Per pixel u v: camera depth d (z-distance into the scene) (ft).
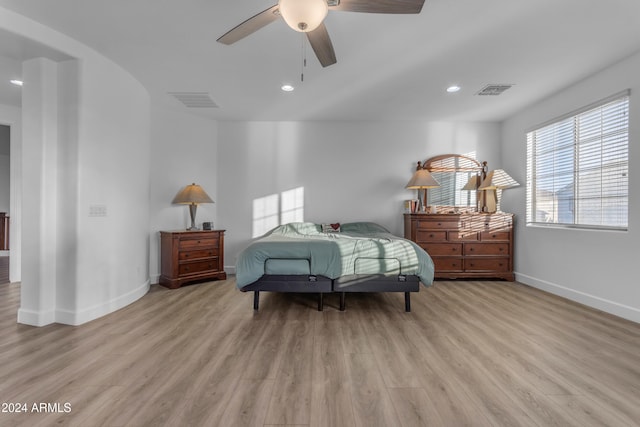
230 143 14.55
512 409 4.46
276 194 14.53
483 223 12.84
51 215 7.93
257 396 4.77
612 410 4.45
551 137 11.44
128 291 9.75
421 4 4.77
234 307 9.39
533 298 10.39
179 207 13.24
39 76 7.78
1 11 6.44
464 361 5.93
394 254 9.00
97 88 8.35
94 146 8.29
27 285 7.87
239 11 6.55
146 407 4.48
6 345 6.56
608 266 8.91
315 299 10.39
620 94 8.57
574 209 10.41
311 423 4.17
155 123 12.34
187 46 7.98
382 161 14.56
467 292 11.21
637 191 8.13
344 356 6.13
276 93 11.12
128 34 7.45
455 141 14.49
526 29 7.11
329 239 9.93
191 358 6.03
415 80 9.93
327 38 5.62
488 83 10.14
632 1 6.10
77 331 7.38
